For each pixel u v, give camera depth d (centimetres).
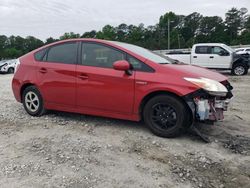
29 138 566
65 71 636
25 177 430
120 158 484
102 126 621
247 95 1058
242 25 9738
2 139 565
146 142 541
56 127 620
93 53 624
